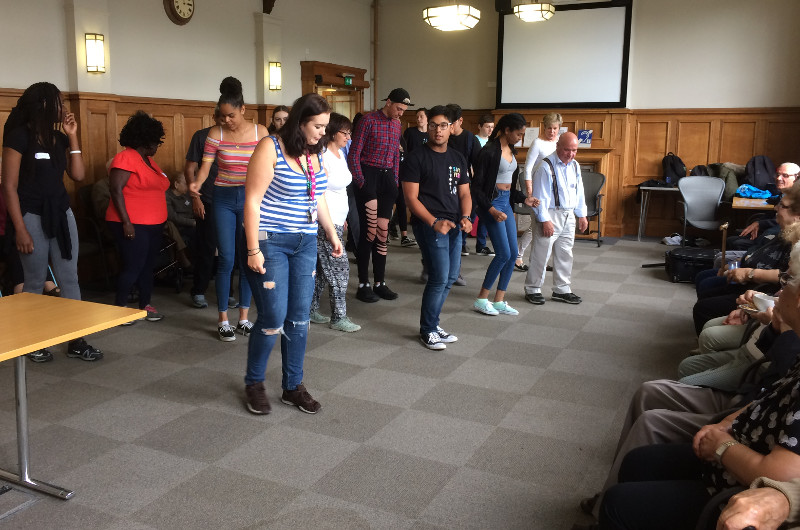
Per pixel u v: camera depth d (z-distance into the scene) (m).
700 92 8.47
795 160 8.14
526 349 4.12
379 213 5.17
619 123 8.71
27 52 5.34
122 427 2.97
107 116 5.93
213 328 4.50
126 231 4.28
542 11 7.56
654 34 8.56
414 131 6.94
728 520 1.30
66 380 3.52
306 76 8.68
